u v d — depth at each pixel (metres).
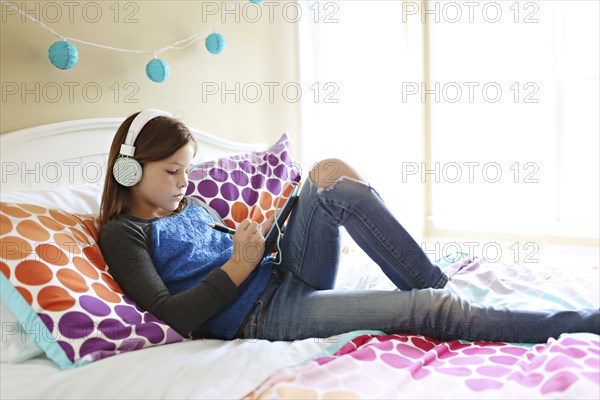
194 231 1.51
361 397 0.99
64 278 1.24
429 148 3.44
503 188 3.29
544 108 3.15
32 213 1.31
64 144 1.71
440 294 1.31
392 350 1.20
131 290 1.33
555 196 3.17
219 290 1.32
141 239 1.39
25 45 1.66
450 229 3.41
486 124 3.29
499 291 1.57
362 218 1.38
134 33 2.00
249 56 2.50
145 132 1.44
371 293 1.37
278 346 1.28
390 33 3.06
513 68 3.20
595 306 1.38
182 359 1.21
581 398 0.94
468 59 3.29
